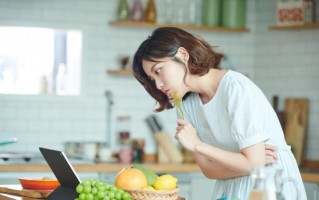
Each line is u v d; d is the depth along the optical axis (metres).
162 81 3.33
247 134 3.19
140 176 3.22
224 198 2.97
